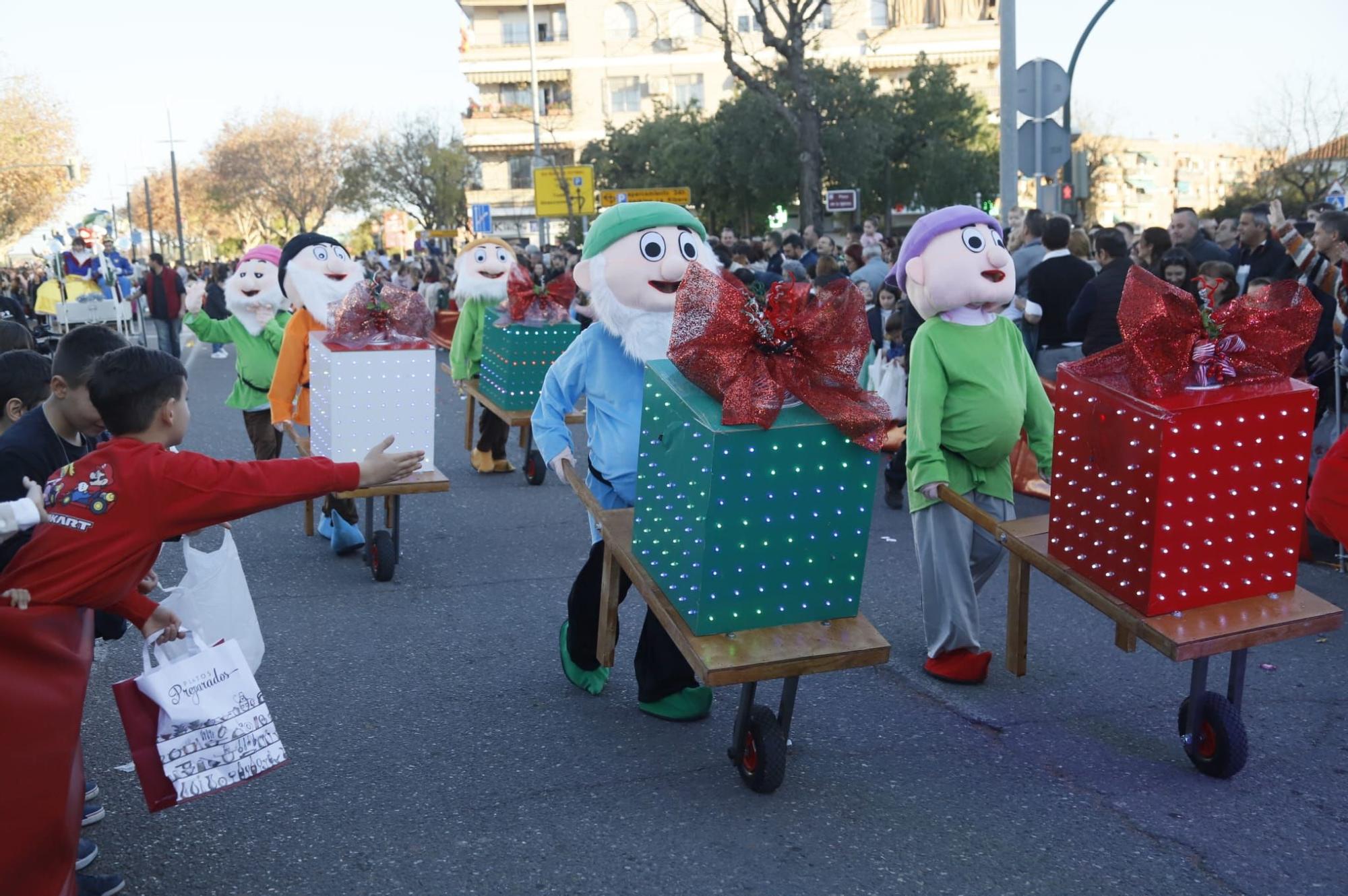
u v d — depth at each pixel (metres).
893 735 4.36
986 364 4.58
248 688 3.15
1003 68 12.62
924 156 34.28
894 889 3.32
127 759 4.21
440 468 9.72
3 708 2.60
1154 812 3.77
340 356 5.79
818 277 10.31
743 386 3.39
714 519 3.44
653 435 3.79
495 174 50.97
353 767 4.12
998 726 4.45
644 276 4.46
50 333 17.08
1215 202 88.81
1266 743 4.28
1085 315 7.76
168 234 80.44
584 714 4.57
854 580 3.68
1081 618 5.69
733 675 3.39
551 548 7.09
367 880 3.39
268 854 3.54
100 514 2.81
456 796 3.89
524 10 49.56
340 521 6.86
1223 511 3.61
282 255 7.02
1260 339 3.67
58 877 2.76
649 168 35.44
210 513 2.90
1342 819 3.72
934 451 4.48
